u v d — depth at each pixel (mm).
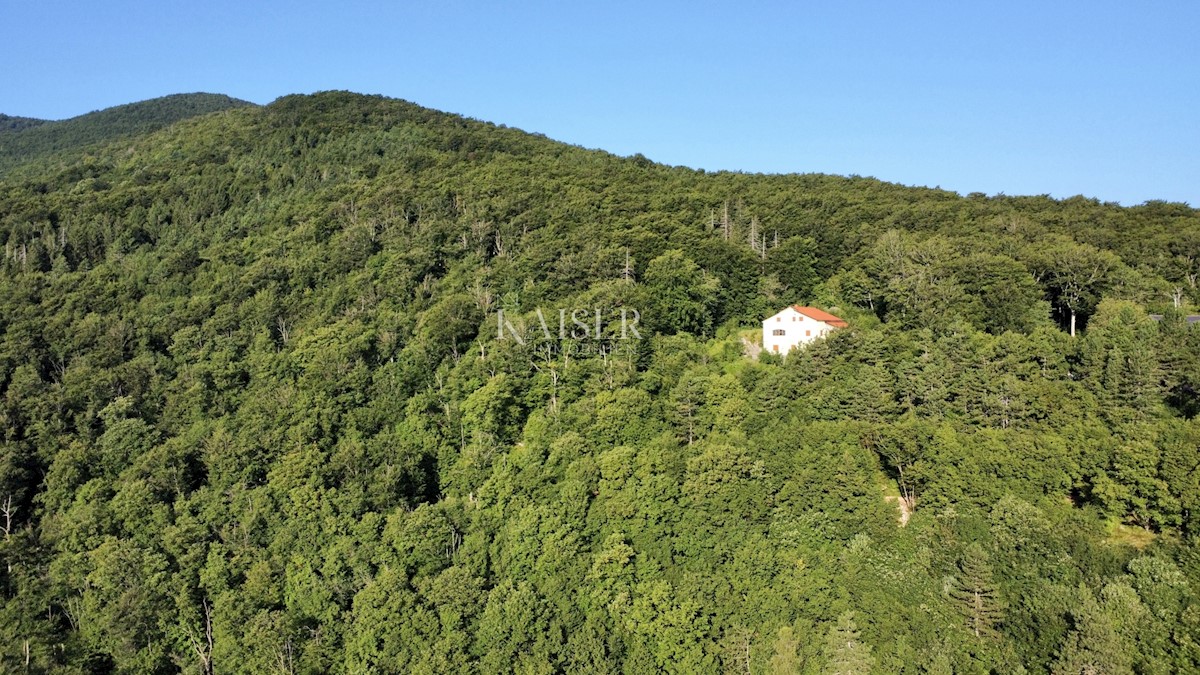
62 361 118188
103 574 73250
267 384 109625
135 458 94375
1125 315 96938
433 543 75688
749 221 154500
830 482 75188
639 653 65312
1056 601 59375
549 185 178875
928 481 76312
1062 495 74000
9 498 89500
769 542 71750
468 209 159250
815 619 65500
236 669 67000
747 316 127188
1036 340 94438
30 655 70625
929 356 95000
